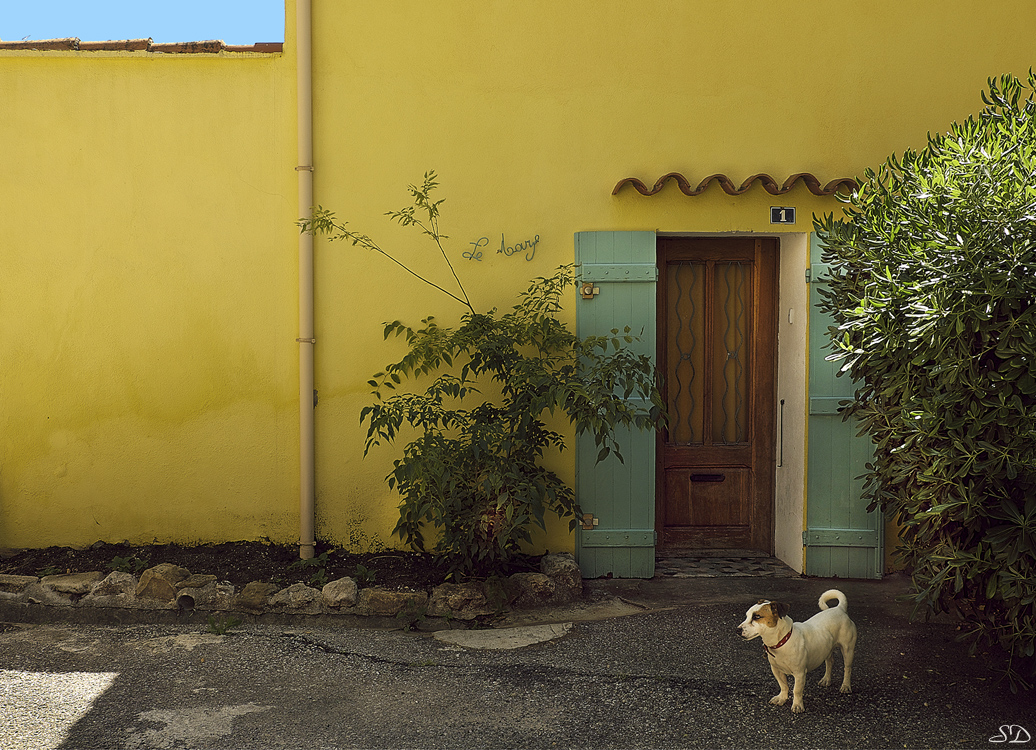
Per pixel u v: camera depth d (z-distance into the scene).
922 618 4.95
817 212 5.70
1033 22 5.79
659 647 4.56
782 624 3.71
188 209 5.59
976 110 5.78
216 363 5.64
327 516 5.69
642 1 5.65
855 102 5.73
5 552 5.64
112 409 5.65
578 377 5.18
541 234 5.68
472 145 5.64
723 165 5.71
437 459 5.00
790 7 5.69
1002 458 3.59
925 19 5.74
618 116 5.67
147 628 4.83
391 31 5.59
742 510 6.35
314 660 4.38
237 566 5.39
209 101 5.57
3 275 5.58
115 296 5.61
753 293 6.21
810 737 3.57
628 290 5.67
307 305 5.56
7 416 5.64
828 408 5.70
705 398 6.27
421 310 5.67
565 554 5.63
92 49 5.52
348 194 5.62
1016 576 3.60
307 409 5.58
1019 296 3.60
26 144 5.55
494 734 3.60
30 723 3.64
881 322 4.08
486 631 4.82
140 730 3.60
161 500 5.67
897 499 4.40
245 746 3.48
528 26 5.62
